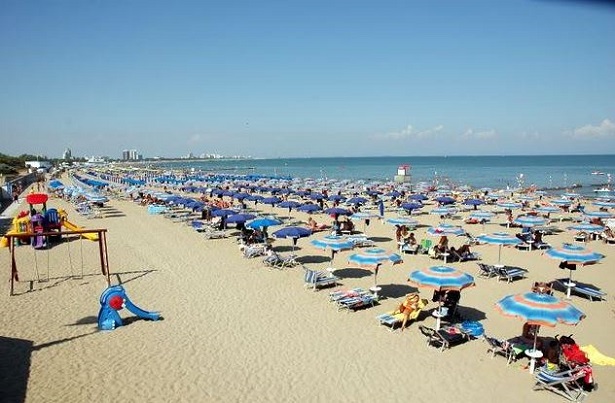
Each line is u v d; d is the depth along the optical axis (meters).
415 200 39.59
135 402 8.70
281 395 8.98
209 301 14.45
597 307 14.09
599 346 11.27
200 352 10.87
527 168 129.12
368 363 10.34
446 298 12.68
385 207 39.06
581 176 88.56
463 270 18.33
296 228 18.20
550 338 11.61
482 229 28.44
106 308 12.30
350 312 13.54
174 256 20.58
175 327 12.38
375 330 12.22
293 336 11.80
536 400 8.89
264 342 11.43
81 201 41.09
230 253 21.20
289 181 66.44
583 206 36.62
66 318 13.02
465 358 10.62
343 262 19.53
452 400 8.86
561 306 9.41
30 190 59.50
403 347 11.19
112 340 11.54
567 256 14.41
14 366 10.15
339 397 8.93
